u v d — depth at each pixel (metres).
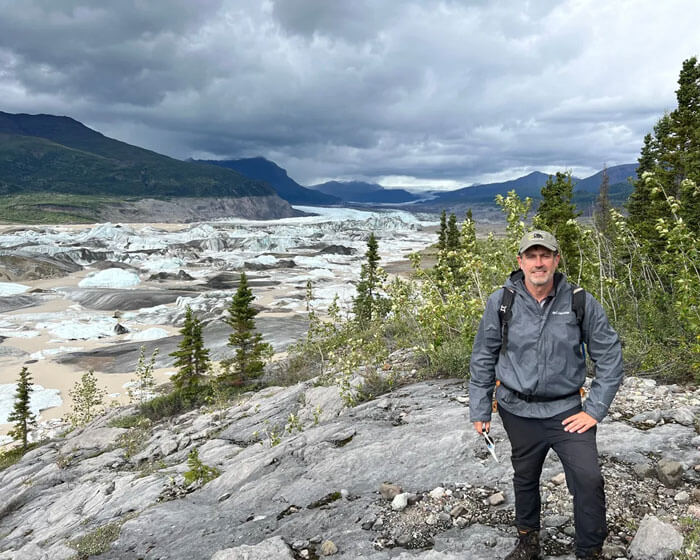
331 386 9.45
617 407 5.57
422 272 8.15
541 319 2.77
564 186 16.77
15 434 26.83
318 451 6.11
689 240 6.26
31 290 84.75
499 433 5.26
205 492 6.48
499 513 3.80
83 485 9.22
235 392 17.58
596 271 8.43
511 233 8.14
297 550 3.89
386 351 10.23
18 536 8.03
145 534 5.33
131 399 29.09
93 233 155.12
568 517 3.45
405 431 6.02
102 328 59.12
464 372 7.79
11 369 43.91
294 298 70.75
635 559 2.88
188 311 21.89
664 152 18.88
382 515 4.13
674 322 7.00
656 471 3.96
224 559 3.70
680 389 5.83
